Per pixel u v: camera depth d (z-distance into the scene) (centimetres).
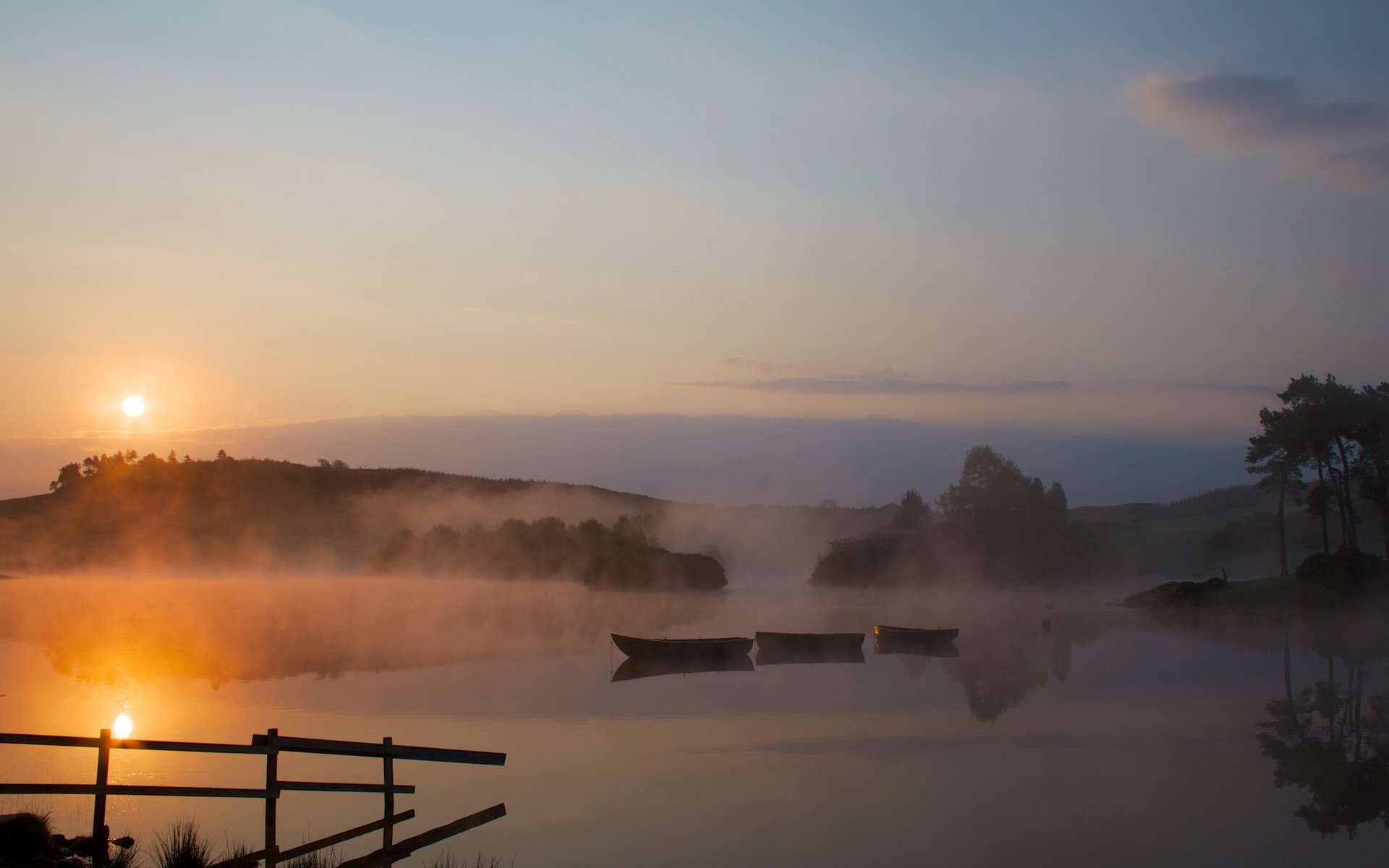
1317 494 7450
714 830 2184
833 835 2159
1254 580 7688
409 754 1823
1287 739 3116
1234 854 2069
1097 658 5131
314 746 1745
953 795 2472
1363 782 2608
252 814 2191
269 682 4006
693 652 5094
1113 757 2872
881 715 3506
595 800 2397
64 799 2241
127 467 17075
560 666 4734
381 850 1830
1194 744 3034
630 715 3456
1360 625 6488
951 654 5488
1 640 5272
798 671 4775
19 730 2942
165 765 2602
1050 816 2309
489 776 2600
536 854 2017
